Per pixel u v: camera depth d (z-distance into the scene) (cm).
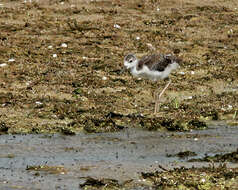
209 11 9181
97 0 9306
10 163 4206
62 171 4056
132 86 6219
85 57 7069
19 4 8975
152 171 4069
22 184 3812
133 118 5281
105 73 6588
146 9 9106
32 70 6550
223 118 5409
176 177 3919
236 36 8181
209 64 7100
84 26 8188
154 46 7606
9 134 4841
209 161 4306
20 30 7881
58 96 5816
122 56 7181
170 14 8944
